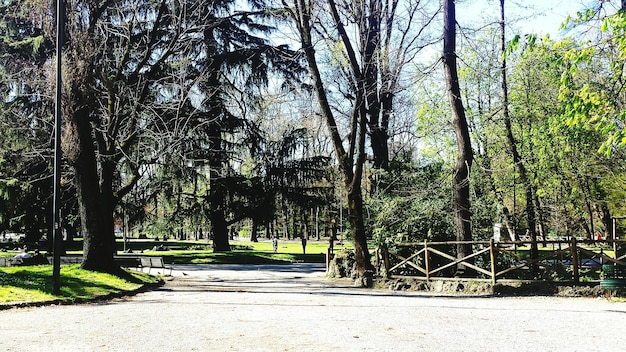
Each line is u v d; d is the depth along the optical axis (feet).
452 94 59.82
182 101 71.46
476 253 53.06
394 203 63.36
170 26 88.07
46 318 36.55
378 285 59.00
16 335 30.09
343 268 73.61
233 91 116.88
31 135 91.15
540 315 38.14
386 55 67.21
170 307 42.70
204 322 34.81
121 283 56.24
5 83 84.69
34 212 106.32
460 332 31.37
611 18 28.09
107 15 72.59
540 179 78.79
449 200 63.05
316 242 233.35
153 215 119.44
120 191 65.72
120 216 126.00
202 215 118.93
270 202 117.60
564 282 50.06
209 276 79.25
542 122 77.30
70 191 102.78
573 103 29.94
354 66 64.75
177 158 92.99
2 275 51.67
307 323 34.40
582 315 38.14
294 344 27.61
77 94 59.62
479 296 49.80
